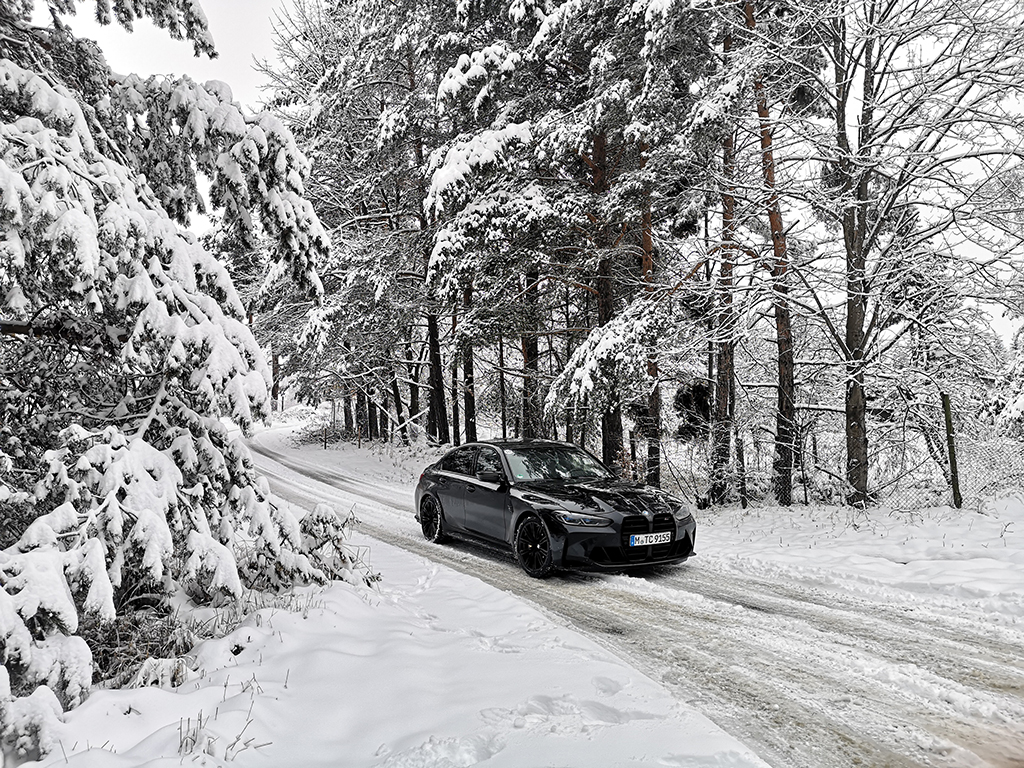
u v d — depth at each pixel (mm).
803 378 13453
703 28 10984
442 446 22938
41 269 4188
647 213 12617
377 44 18297
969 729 3477
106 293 4551
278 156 5832
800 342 14664
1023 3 9117
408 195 20453
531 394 19891
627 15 10695
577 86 12914
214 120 5711
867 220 11391
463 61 12453
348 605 5668
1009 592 5770
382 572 7406
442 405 23109
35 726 3143
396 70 19484
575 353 12133
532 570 7289
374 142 19047
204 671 4234
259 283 19562
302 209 5910
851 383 11117
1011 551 7043
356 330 22156
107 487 4164
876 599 6117
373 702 3781
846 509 10367
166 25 6082
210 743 3129
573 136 11430
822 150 10812
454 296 14562
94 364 5586
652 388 12773
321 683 4023
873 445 12984
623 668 4250
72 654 3500
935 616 5508
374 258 19750
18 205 3781
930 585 6262
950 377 12648
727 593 6441
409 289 21547
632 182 11422
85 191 4207
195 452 5066
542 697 3766
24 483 4855
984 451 9820
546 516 7121
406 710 3662
